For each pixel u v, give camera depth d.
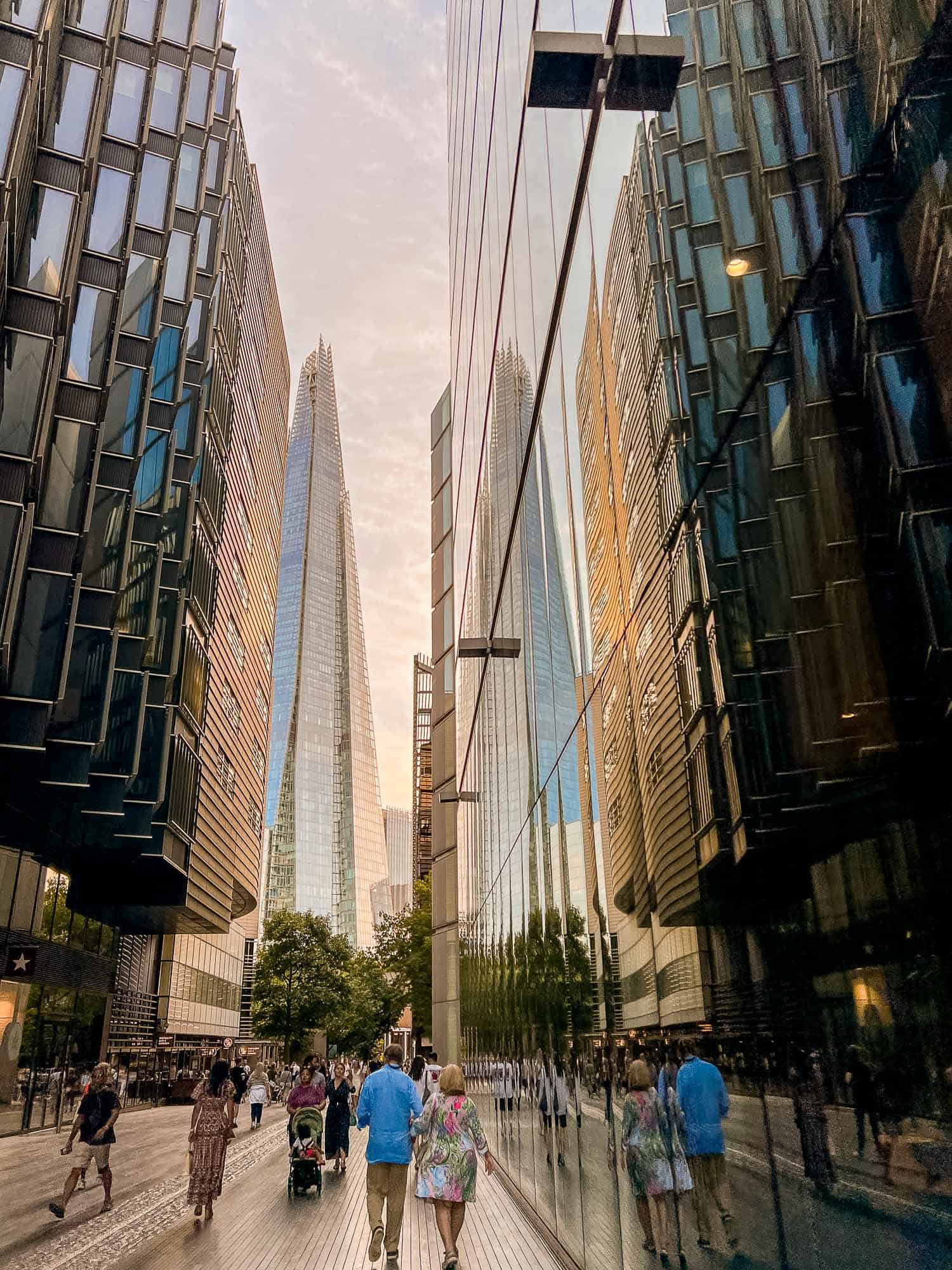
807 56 2.66
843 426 2.43
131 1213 11.52
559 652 8.45
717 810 3.57
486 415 15.44
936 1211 1.95
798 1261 2.70
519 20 10.62
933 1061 1.97
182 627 29.58
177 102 29.42
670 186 4.24
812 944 2.61
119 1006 42.53
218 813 45.97
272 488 75.69
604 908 6.16
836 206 2.47
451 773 32.94
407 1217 11.08
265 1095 27.72
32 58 20.00
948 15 1.91
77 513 22.70
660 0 4.46
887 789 2.19
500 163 12.74
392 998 81.00
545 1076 8.98
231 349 38.31
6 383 20.22
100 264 25.34
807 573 2.66
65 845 28.22
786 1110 2.80
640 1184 4.79
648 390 4.74
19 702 20.88
